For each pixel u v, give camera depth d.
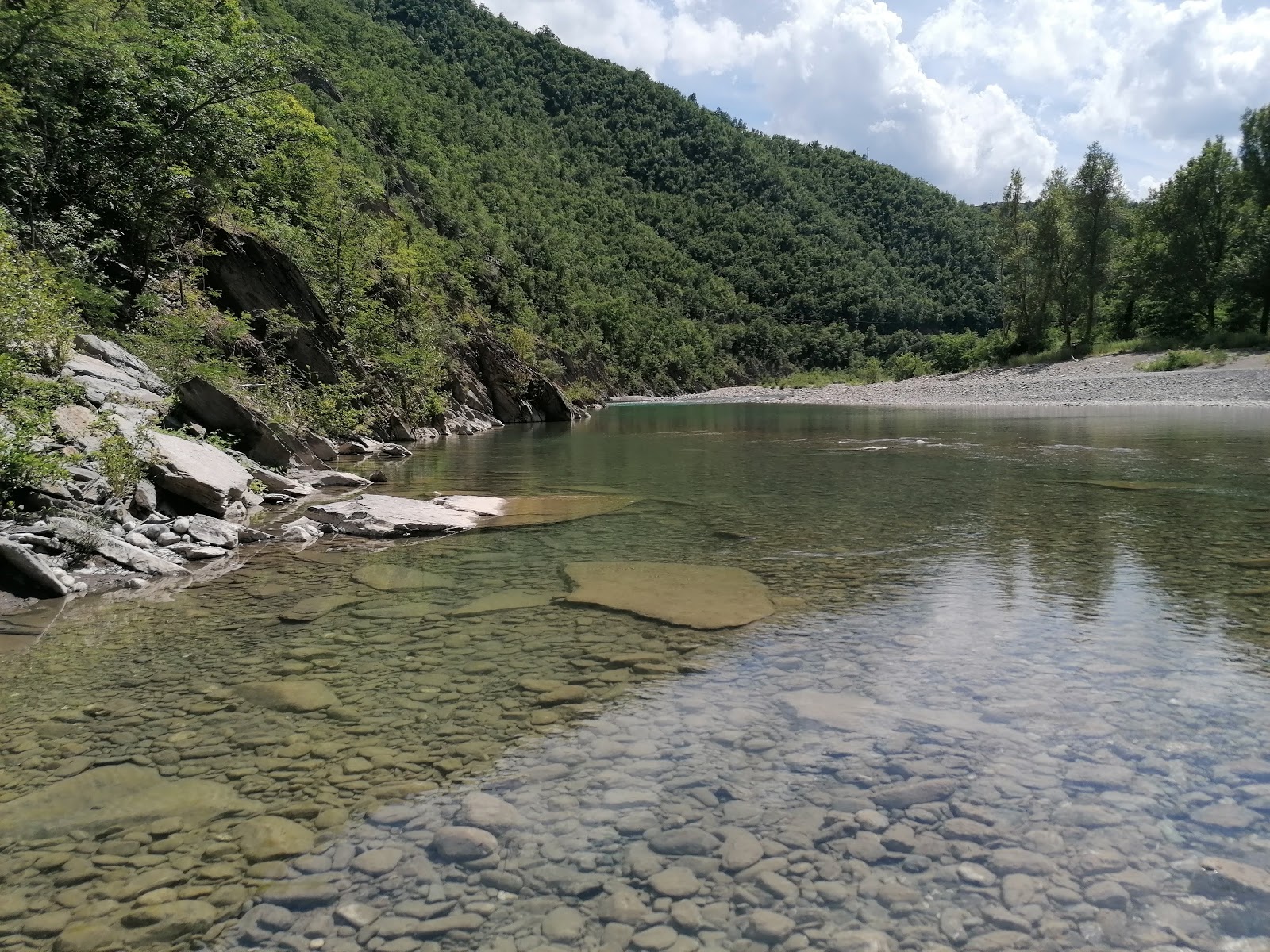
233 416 12.78
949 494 11.26
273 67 20.25
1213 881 2.55
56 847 2.88
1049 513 9.45
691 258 175.88
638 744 3.64
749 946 2.30
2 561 6.46
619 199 188.88
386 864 2.75
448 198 95.50
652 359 113.25
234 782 3.36
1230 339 39.81
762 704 4.08
